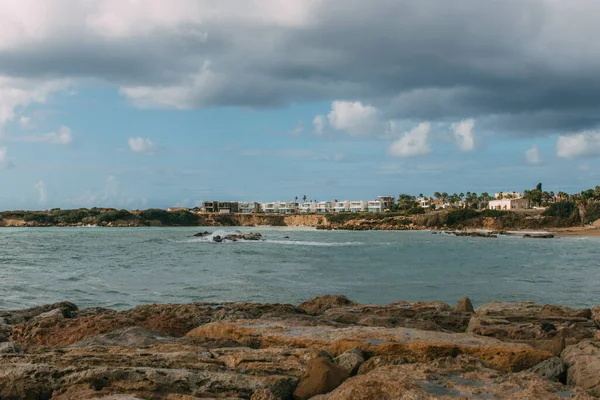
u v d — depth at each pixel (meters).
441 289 26.44
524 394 6.01
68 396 6.38
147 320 13.61
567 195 198.25
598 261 48.75
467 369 7.16
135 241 89.06
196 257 50.25
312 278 30.95
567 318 13.67
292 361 7.87
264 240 98.19
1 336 12.50
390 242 90.81
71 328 12.70
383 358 8.09
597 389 6.91
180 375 6.87
